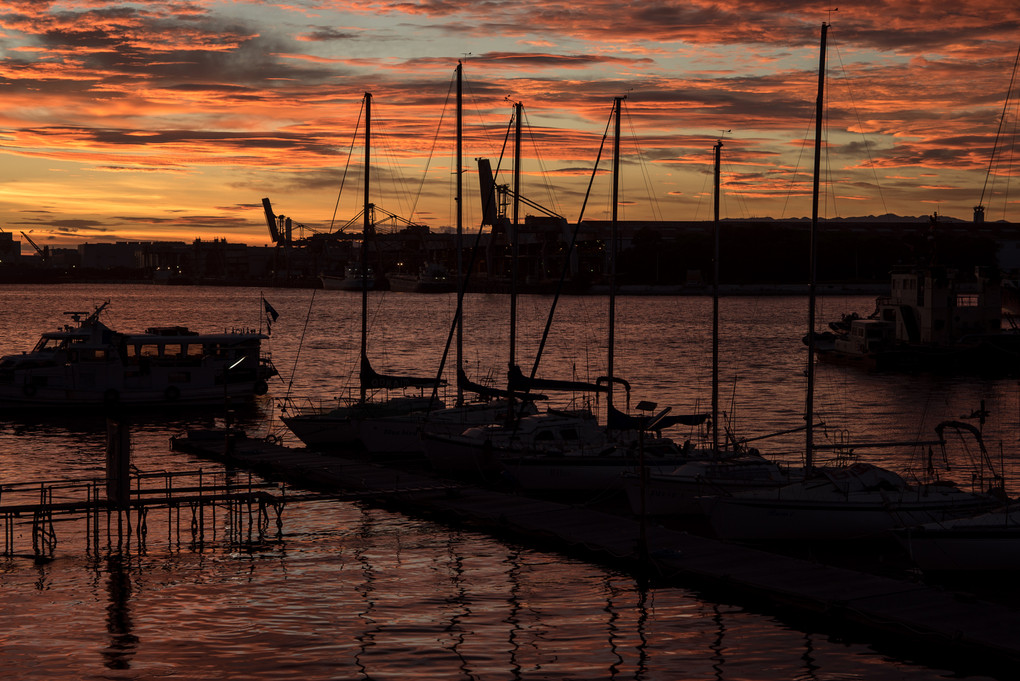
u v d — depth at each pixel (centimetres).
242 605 2891
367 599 2936
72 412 6706
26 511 3441
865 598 2694
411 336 15950
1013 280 10544
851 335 11231
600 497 4072
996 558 2889
